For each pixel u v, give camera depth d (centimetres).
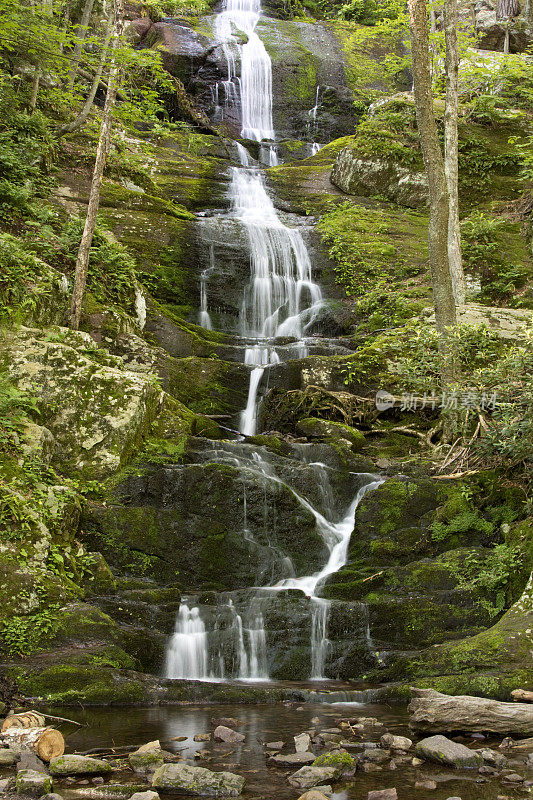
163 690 617
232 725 526
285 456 1043
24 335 964
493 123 1953
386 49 2888
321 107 2611
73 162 1609
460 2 2662
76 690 600
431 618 757
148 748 456
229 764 439
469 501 894
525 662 619
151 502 884
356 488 982
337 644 736
